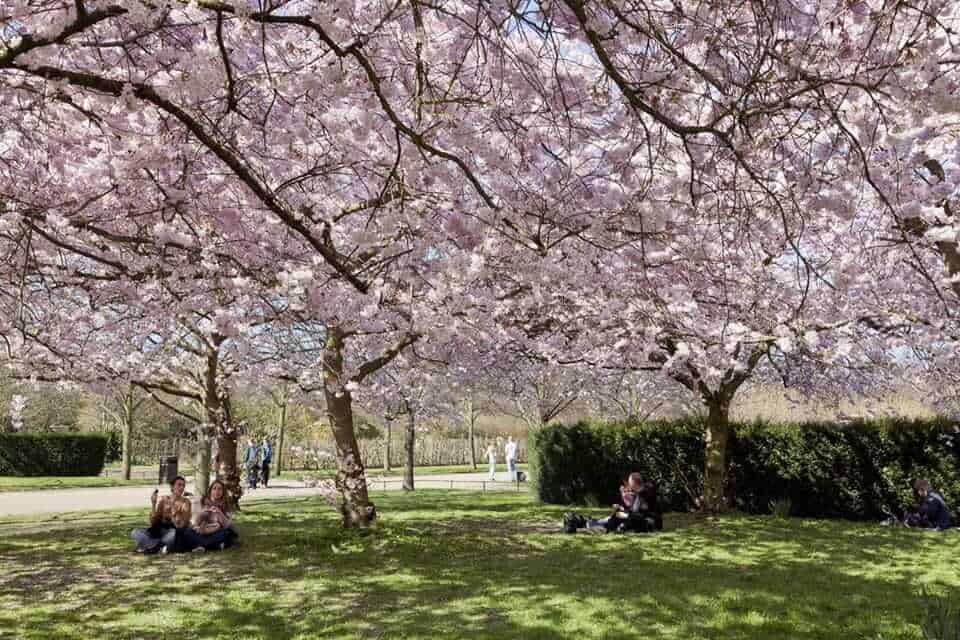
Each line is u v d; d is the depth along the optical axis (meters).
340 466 11.48
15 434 30.61
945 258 8.78
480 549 9.94
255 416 35.84
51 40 3.95
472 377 15.17
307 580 7.89
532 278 6.79
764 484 14.80
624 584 7.54
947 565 8.59
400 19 4.78
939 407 13.77
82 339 10.69
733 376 12.98
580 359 11.96
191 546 9.72
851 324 10.08
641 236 5.53
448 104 4.66
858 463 13.80
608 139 5.52
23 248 6.32
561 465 17.47
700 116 5.23
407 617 6.30
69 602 6.96
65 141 6.13
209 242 6.34
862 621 6.03
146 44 5.43
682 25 4.05
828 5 4.27
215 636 5.80
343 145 5.95
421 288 7.03
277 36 5.25
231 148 4.90
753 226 6.41
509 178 5.84
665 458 16.03
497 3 4.02
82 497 21.23
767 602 6.70
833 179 5.70
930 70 4.05
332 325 8.71
